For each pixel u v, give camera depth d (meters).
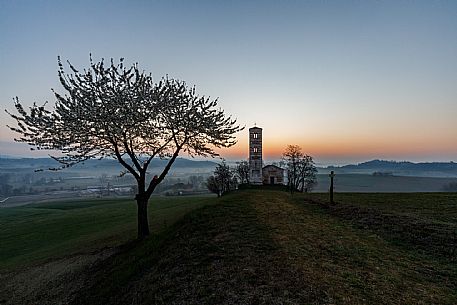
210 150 24.70
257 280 10.75
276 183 81.75
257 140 76.50
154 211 39.91
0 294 17.58
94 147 21.58
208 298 10.10
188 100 22.98
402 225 17.98
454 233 15.54
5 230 42.31
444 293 9.88
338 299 9.15
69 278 17.83
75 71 20.73
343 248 14.30
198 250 14.74
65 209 70.62
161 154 23.53
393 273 11.42
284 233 16.64
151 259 15.54
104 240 25.72
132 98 21.38
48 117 20.25
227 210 23.09
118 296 12.96
